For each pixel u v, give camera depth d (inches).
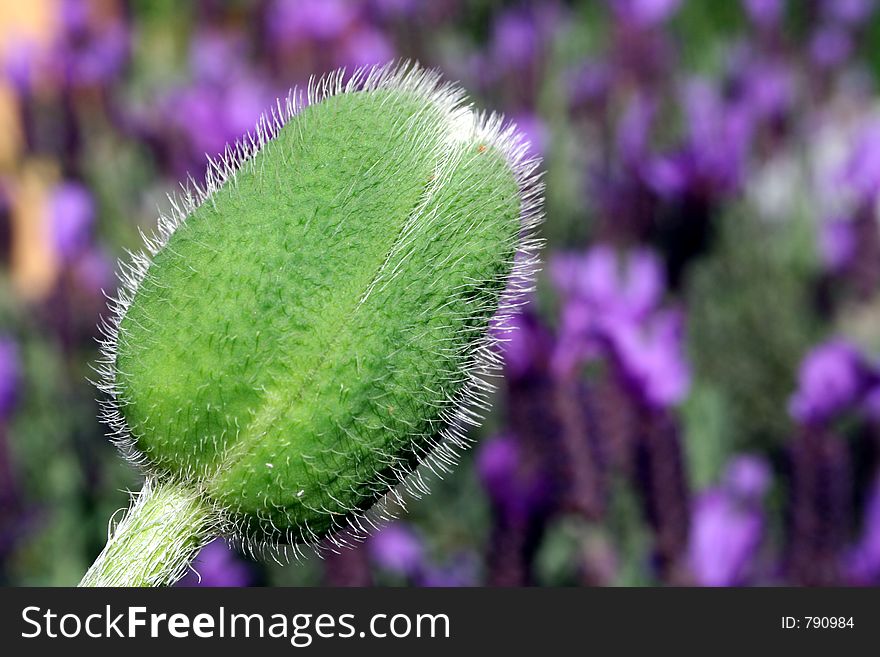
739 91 14.9
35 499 10.8
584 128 14.5
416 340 5.3
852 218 12.4
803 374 9.3
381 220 5.2
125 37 16.0
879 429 9.5
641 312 10.3
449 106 5.4
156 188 13.1
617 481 9.1
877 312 12.3
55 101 14.0
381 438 5.3
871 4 18.2
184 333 5.2
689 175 12.2
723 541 8.9
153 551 5.3
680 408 9.8
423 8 15.7
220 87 13.6
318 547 5.7
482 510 10.1
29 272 13.5
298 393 5.2
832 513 9.1
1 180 13.5
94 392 11.4
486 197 5.3
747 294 12.1
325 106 5.3
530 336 8.9
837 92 16.8
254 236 5.2
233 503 5.3
